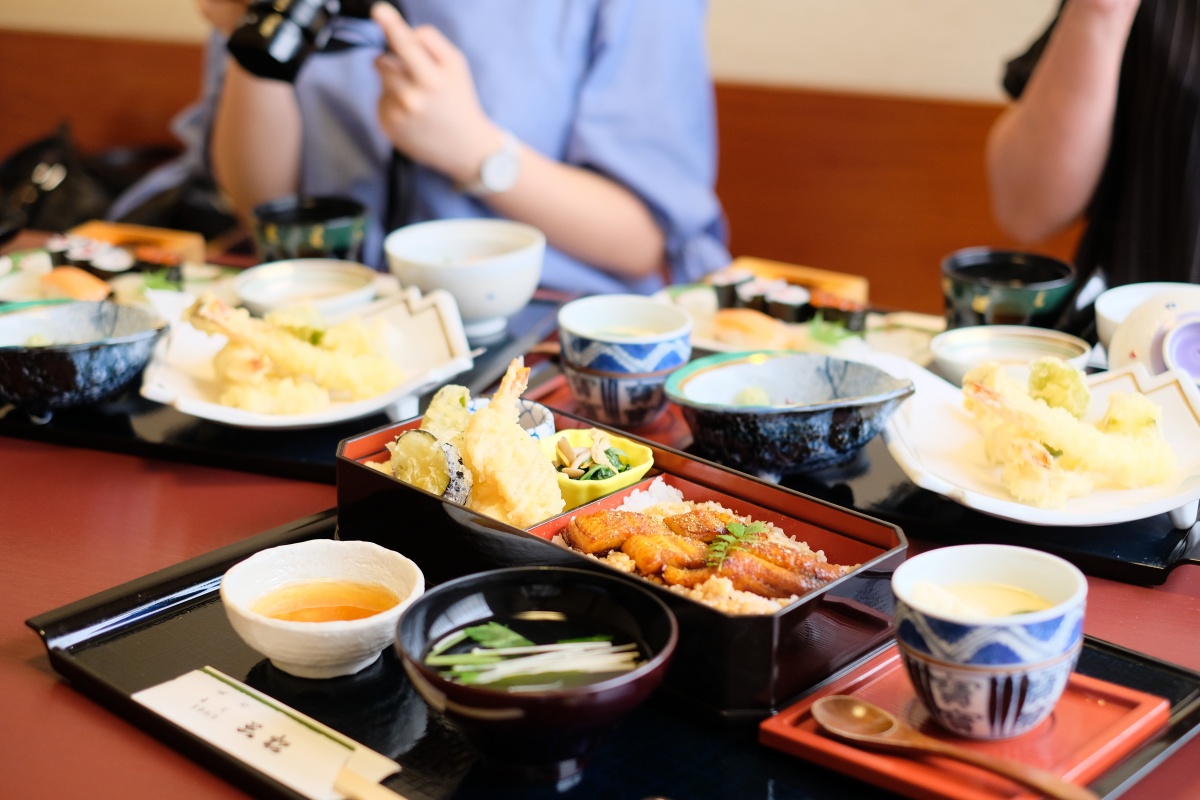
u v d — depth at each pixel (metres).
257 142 2.35
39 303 1.51
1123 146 2.04
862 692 0.91
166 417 1.44
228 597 0.92
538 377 1.60
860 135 3.04
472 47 2.26
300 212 1.96
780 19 3.12
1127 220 1.98
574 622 0.90
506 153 2.09
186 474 1.34
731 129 3.17
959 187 2.98
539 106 2.31
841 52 3.10
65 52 3.65
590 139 2.30
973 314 1.59
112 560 1.14
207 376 1.49
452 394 1.19
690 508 1.12
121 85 3.62
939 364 1.48
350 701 0.92
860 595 0.93
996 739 0.83
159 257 1.89
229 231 2.87
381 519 1.10
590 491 1.15
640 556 1.00
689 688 0.90
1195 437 1.24
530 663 0.84
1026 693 0.80
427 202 2.28
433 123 2.03
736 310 1.69
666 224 2.38
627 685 0.78
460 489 1.09
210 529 1.21
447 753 0.86
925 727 0.86
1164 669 0.94
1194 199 1.89
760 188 3.19
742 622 0.85
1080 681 0.90
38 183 3.02
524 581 0.90
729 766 0.85
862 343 1.60
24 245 2.11
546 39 2.28
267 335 1.39
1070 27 1.88
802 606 0.87
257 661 0.97
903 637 0.83
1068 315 1.62
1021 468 1.17
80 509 1.25
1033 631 0.79
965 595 0.87
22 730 0.90
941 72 3.01
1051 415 1.18
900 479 1.29
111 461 1.37
